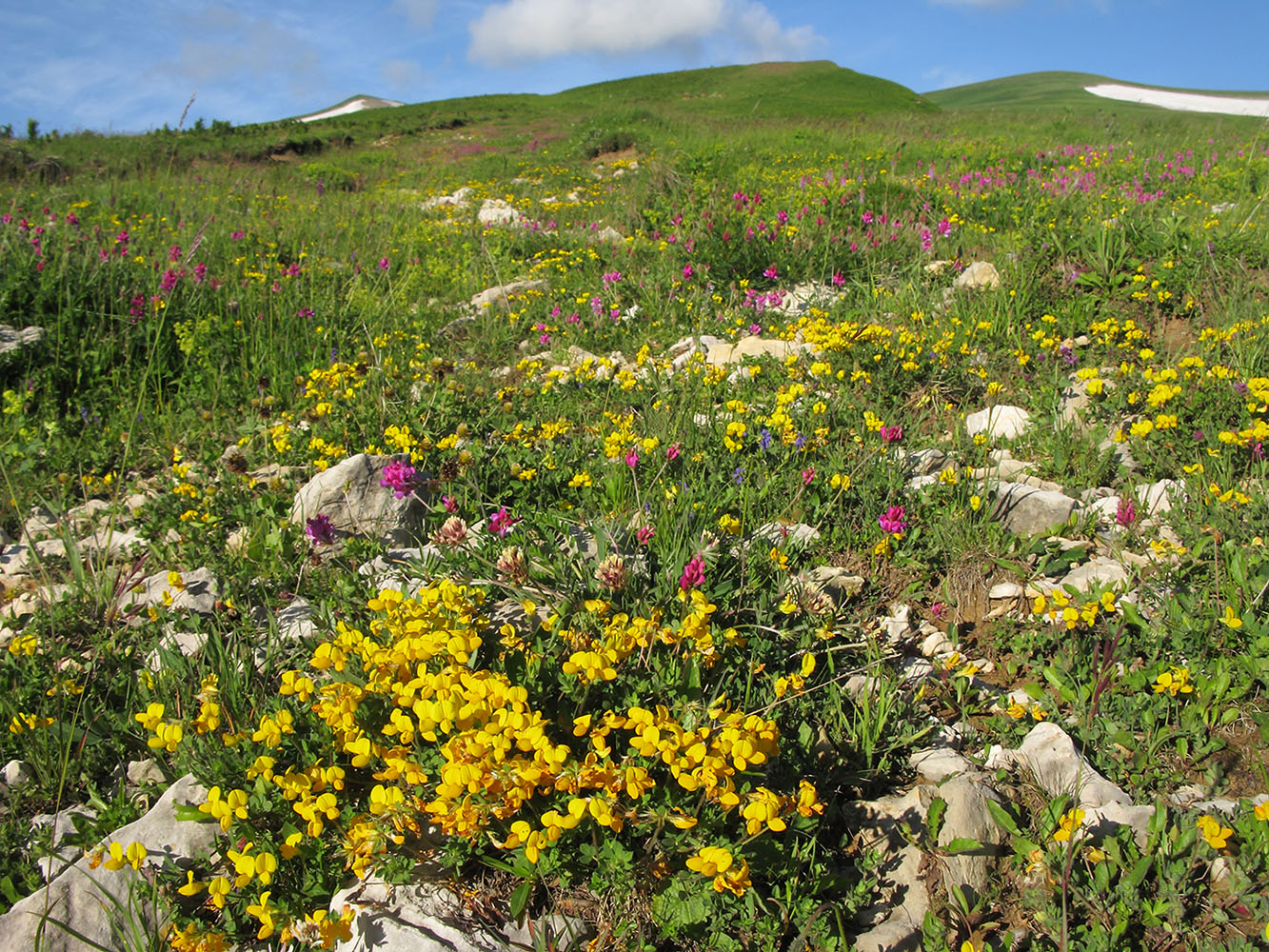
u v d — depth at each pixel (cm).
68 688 299
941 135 2161
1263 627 287
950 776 242
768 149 1945
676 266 814
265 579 369
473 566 325
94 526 450
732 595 310
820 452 449
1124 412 479
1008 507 393
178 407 607
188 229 1053
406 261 976
